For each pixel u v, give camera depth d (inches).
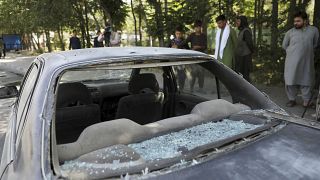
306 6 492.7
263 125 99.3
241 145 86.8
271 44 536.1
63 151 82.0
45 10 800.3
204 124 102.4
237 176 74.1
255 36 616.7
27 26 1102.4
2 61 939.3
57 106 116.4
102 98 151.9
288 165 78.6
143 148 86.4
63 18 829.8
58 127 113.3
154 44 668.7
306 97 281.9
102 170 74.2
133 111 132.0
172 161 78.9
